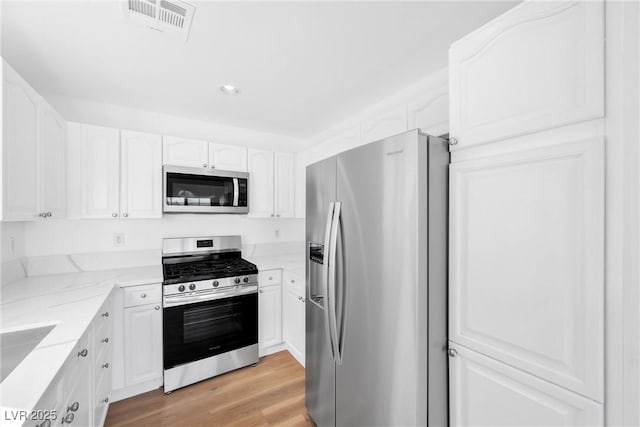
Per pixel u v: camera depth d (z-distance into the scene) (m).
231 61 1.70
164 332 2.07
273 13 1.28
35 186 1.48
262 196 2.87
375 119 2.12
